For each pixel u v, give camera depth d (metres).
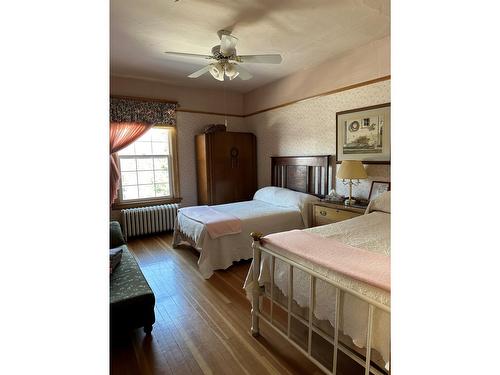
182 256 3.64
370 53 3.14
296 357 1.78
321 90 3.78
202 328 2.10
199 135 4.81
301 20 2.57
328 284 1.46
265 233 3.42
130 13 2.42
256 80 4.54
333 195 3.56
